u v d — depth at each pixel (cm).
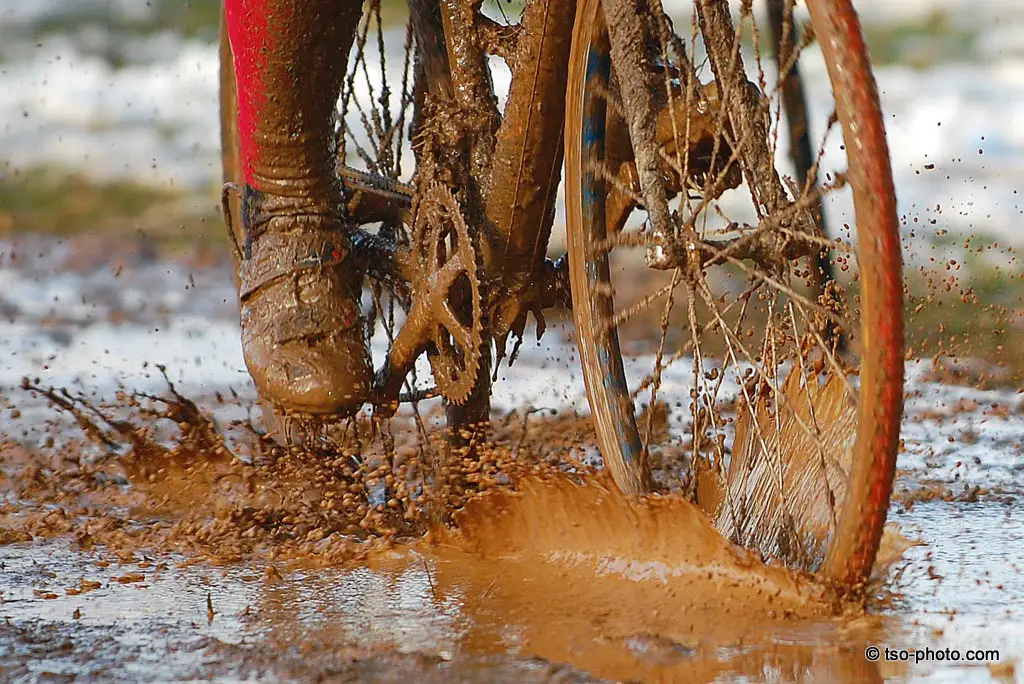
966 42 3297
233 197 950
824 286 656
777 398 627
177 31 3547
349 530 787
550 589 648
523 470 701
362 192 785
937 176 2339
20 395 1177
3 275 1948
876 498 557
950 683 513
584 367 679
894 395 541
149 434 960
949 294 1458
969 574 656
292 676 539
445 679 527
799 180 930
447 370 734
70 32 3497
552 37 676
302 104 743
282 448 833
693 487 668
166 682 537
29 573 716
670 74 655
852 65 531
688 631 576
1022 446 948
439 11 738
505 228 709
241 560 736
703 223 625
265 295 759
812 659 539
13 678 545
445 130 718
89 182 2622
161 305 1714
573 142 668
